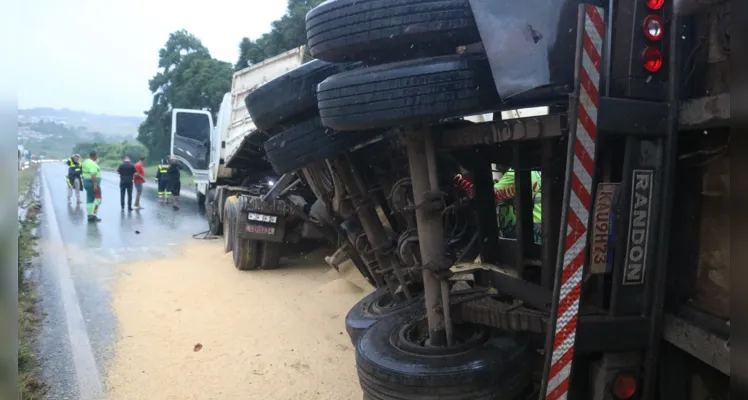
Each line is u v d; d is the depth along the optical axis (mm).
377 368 2918
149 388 4367
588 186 2182
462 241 4293
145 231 12766
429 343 3199
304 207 7480
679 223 2414
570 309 2207
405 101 2529
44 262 9000
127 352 5098
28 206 16938
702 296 2312
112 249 10289
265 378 4496
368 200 4457
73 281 7738
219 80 34438
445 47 2746
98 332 5645
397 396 2814
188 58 40469
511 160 3621
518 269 3717
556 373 2211
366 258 5027
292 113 3881
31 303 6566
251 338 5398
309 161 3811
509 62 2359
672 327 2354
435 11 2578
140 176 16859
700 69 2260
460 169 4074
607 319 2369
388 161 4445
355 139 3781
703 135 2293
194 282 7637
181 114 16484
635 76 2291
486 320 3025
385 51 2783
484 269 3754
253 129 9070
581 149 2156
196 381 4473
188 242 11219
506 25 2377
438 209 2990
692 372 2434
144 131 48250
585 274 2355
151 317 6113
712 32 2193
